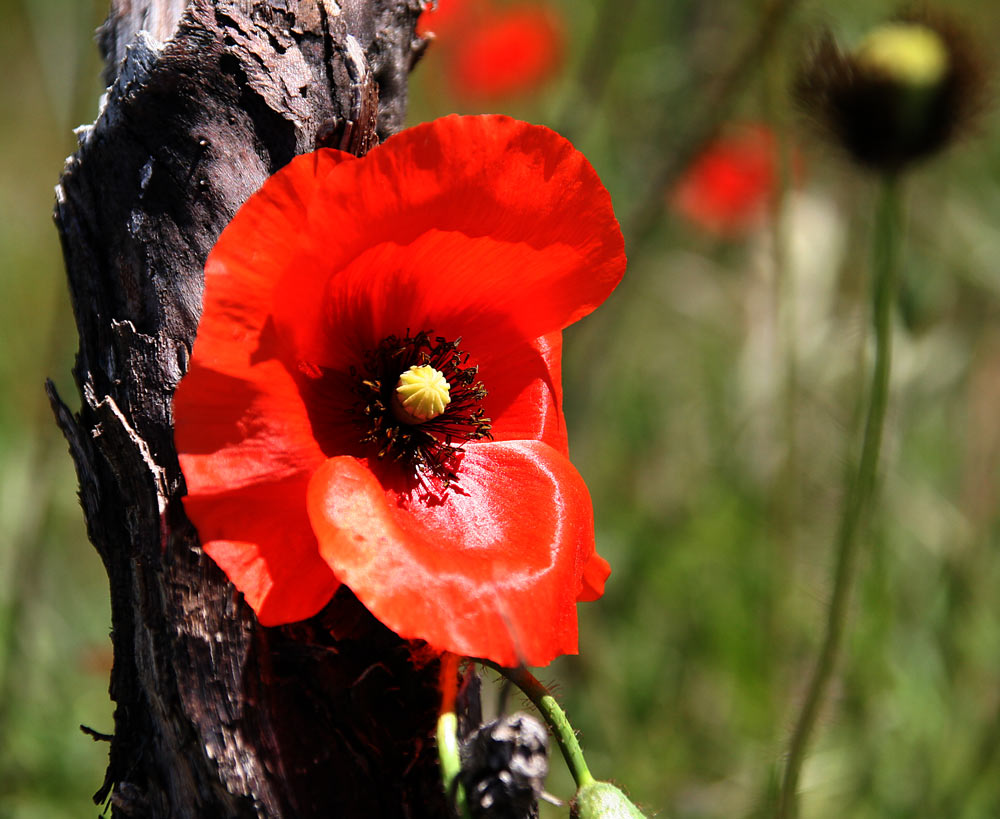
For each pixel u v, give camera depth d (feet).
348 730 1.15
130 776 1.19
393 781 1.16
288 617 1.11
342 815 1.15
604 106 2.26
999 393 2.20
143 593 1.14
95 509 1.17
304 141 1.16
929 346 1.80
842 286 2.14
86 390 1.16
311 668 1.15
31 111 3.33
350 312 1.20
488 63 2.43
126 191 1.15
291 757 1.14
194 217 1.15
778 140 1.69
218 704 1.14
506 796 1.07
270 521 1.11
